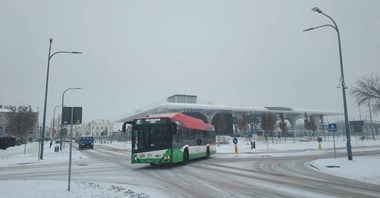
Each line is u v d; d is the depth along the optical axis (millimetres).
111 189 10711
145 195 9820
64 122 10672
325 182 12812
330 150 37312
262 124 68875
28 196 9195
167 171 17453
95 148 59250
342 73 22484
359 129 63438
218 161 24047
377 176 14062
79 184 11727
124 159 28688
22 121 66875
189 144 22141
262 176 14883
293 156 28719
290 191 10688
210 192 10680
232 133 91125
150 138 18672
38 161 26953
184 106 84438
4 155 35906
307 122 78125
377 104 28172
